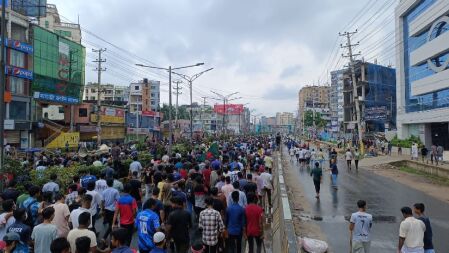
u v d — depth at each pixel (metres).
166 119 113.88
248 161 21.97
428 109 45.81
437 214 15.64
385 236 12.21
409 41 52.00
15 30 36.78
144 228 7.42
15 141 36.12
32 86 38.59
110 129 56.81
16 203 8.98
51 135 40.53
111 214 9.90
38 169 14.76
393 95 79.12
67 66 44.84
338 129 84.38
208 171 13.62
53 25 76.00
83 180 11.18
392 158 39.72
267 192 14.75
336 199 18.94
